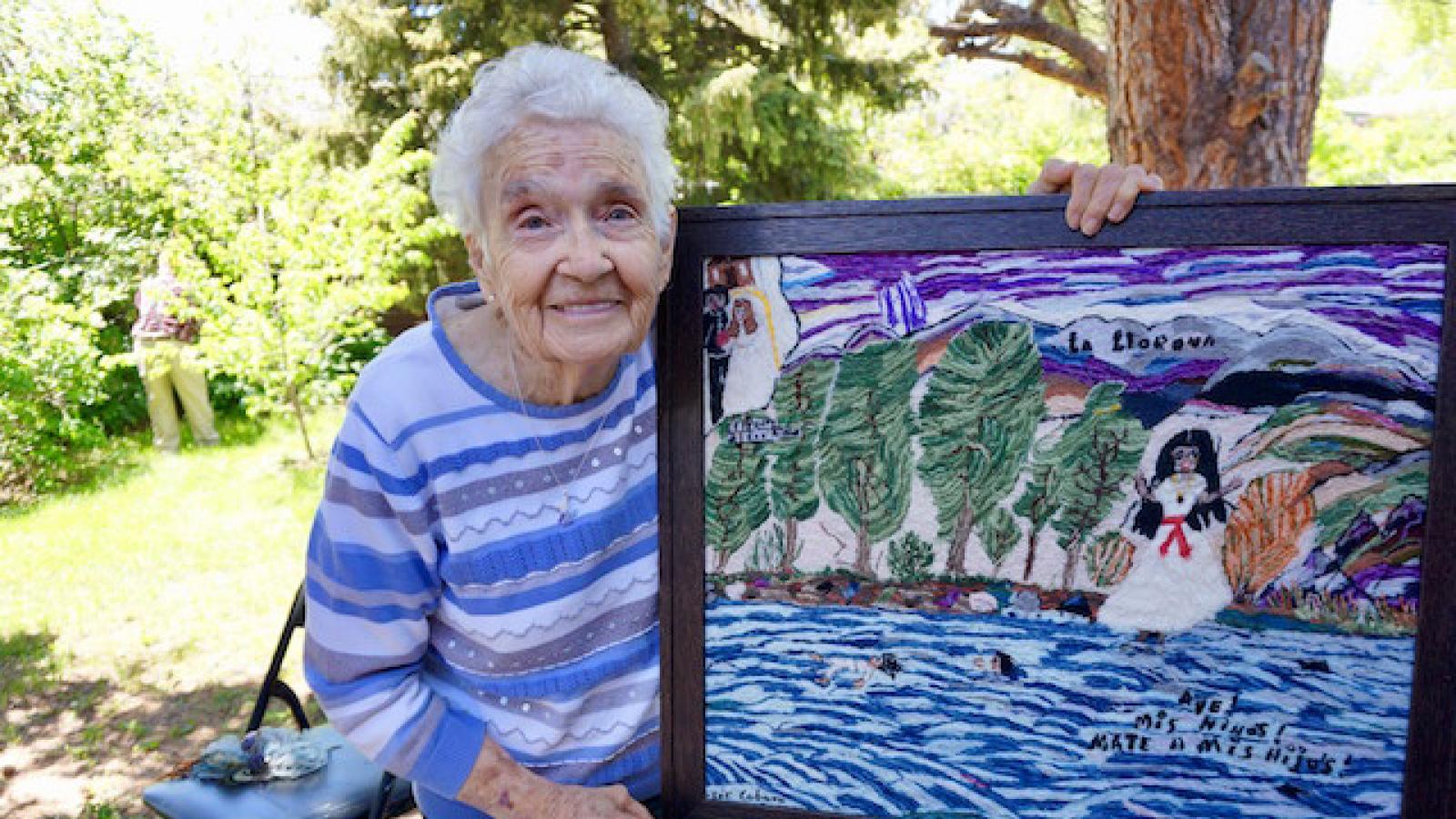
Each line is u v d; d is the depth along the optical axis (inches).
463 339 50.7
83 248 376.2
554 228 44.8
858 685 51.0
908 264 48.5
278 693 84.6
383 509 49.6
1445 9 269.6
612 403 51.3
